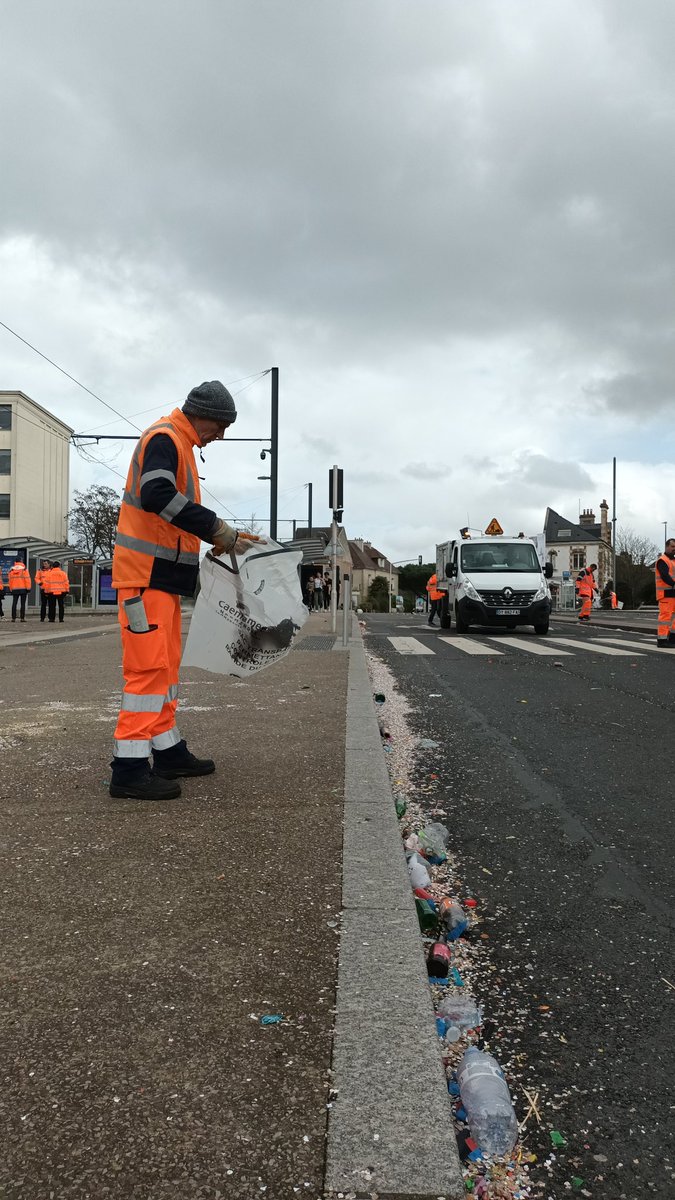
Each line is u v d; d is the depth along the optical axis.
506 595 18.38
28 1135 1.67
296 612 4.46
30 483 60.00
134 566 4.04
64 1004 2.16
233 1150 1.64
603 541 102.19
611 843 4.05
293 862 3.22
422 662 12.03
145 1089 1.82
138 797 4.10
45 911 2.74
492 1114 1.84
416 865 3.44
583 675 10.34
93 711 6.91
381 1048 1.98
